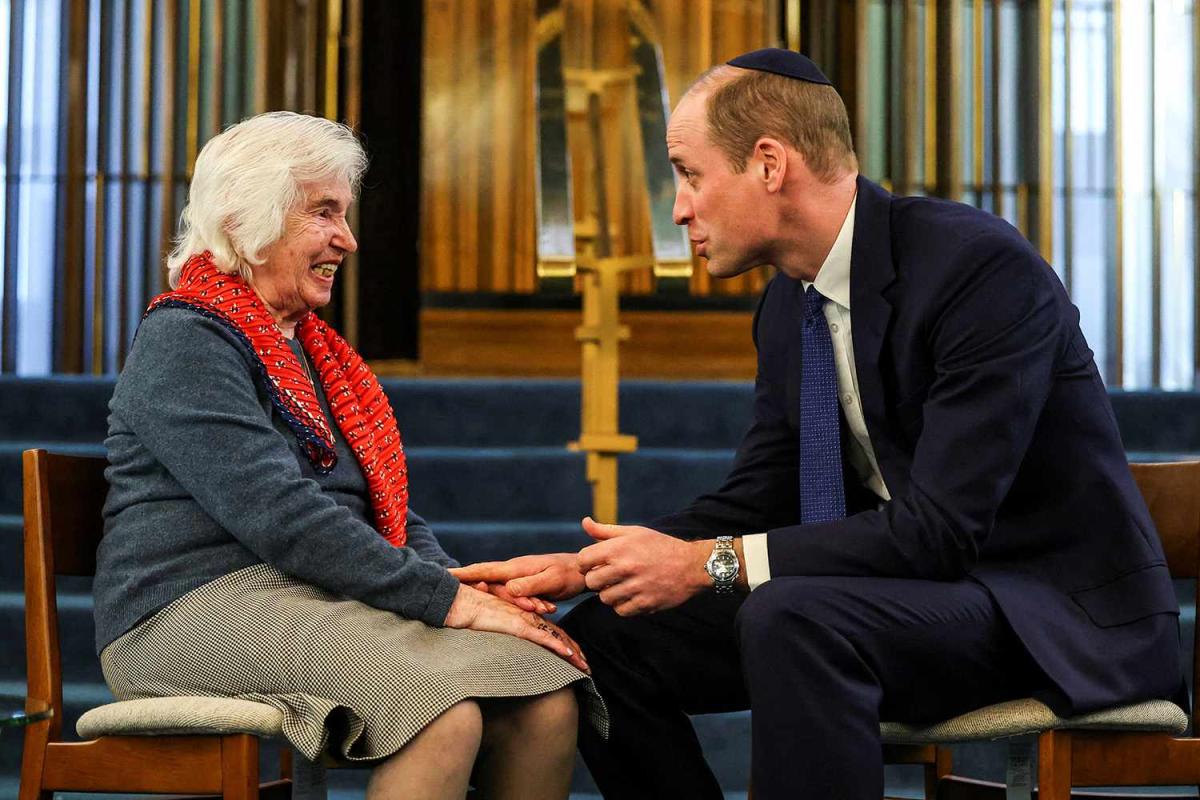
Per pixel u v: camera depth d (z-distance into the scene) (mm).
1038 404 6047
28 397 14547
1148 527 6289
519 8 19141
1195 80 18609
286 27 18797
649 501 13680
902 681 5816
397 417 15141
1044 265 6305
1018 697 6055
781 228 6488
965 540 5898
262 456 5945
